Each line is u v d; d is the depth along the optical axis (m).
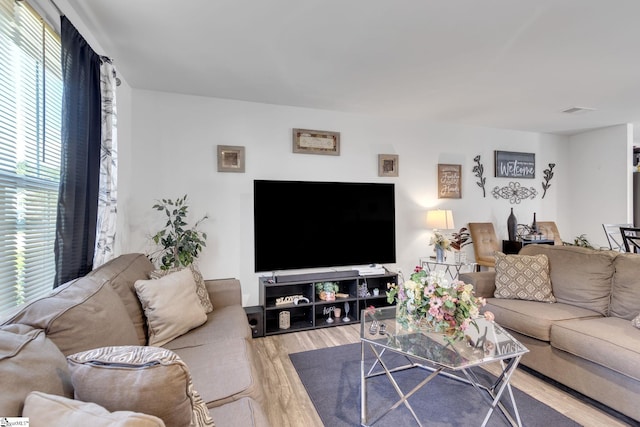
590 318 2.21
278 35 2.16
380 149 4.03
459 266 3.82
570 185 5.18
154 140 3.18
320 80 2.92
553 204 5.08
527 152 4.90
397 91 3.19
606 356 1.77
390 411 1.82
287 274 3.53
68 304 1.22
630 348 1.71
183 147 3.26
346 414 1.85
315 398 2.01
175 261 2.96
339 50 2.37
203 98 3.33
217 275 3.37
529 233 4.54
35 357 0.88
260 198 3.34
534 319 2.20
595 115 4.05
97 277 1.61
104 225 2.20
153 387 0.80
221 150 3.36
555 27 2.06
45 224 1.70
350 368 2.39
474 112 3.89
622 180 4.54
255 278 3.47
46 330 1.09
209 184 3.34
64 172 1.69
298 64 2.60
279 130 3.59
